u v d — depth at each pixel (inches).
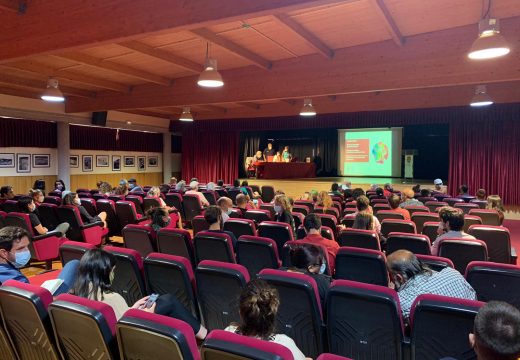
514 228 332.5
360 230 144.7
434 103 367.9
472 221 182.7
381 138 574.2
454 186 428.8
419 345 71.6
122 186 316.5
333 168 634.2
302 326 84.7
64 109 420.2
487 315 39.1
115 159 527.8
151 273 103.7
